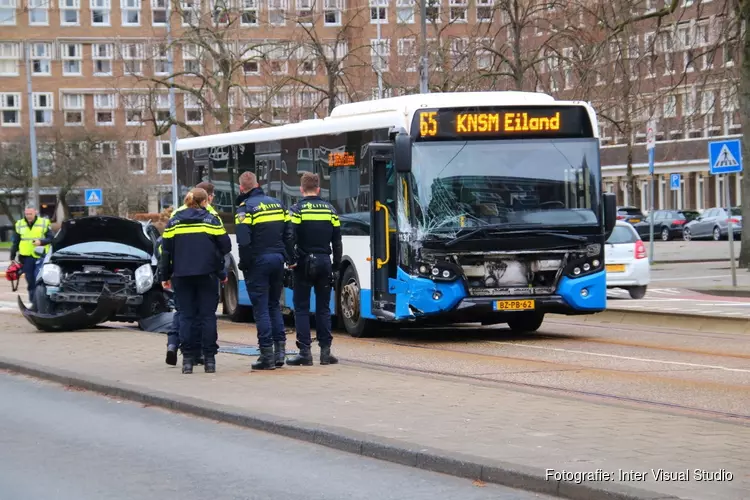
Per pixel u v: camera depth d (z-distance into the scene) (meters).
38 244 29.42
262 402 12.21
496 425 10.48
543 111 18.88
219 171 25.66
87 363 16.08
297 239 15.30
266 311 14.99
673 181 53.34
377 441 9.81
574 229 18.78
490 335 20.84
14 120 99.00
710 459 8.78
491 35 39.25
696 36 37.72
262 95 47.56
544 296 18.70
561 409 11.38
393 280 19.08
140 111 50.56
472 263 18.55
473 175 18.61
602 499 7.80
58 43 97.94
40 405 13.25
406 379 13.84
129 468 9.72
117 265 21.67
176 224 14.76
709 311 25.22
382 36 61.94
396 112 18.84
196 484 9.06
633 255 29.02
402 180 18.66
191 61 51.25
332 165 21.00
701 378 14.59
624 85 35.97
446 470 9.07
